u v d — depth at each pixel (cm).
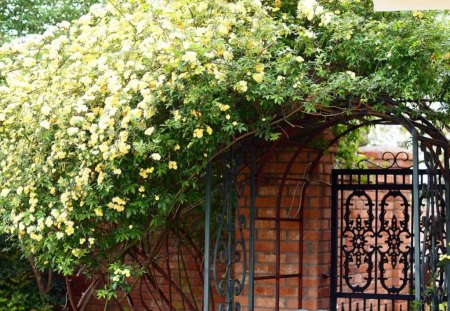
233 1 577
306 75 561
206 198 590
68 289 721
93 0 962
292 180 714
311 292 708
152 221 602
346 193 780
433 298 611
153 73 541
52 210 573
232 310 616
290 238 719
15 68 620
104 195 573
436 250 616
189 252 773
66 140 575
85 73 580
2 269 873
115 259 634
